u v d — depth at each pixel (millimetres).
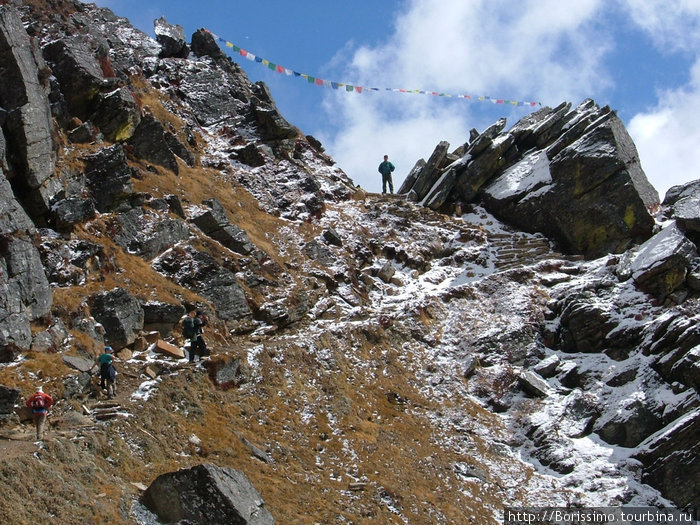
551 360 31719
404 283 36250
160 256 30469
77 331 24859
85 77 33906
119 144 32875
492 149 43031
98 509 18266
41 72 30547
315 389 27625
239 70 49875
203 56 49219
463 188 43000
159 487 19141
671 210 38688
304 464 24000
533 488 26422
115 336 25703
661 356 29938
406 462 25781
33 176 27672
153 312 27391
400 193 46156
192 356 25906
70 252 27281
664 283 32625
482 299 35000
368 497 23156
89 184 30625
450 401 29922
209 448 22719
